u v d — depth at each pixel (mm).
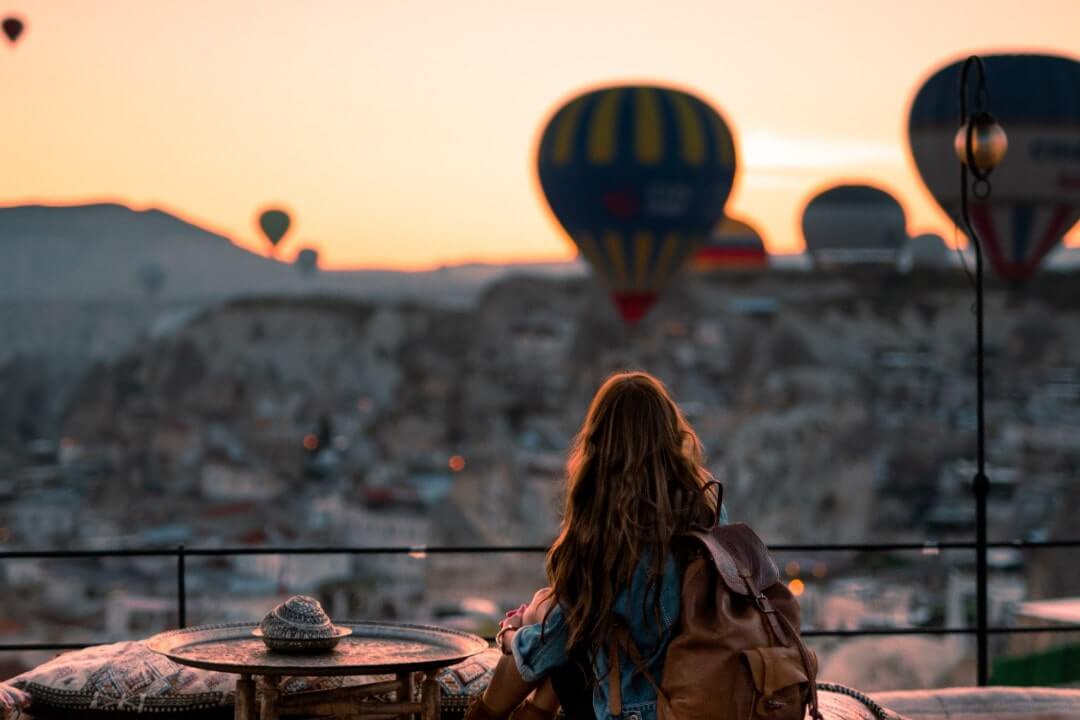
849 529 122250
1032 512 110000
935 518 115375
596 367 188625
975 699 5082
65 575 89500
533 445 152875
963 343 176000
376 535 131250
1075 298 182500
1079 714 5109
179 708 4188
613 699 3113
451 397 196375
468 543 124250
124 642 4625
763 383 168250
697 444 3297
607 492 3160
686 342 185250
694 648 3051
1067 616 9617
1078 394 163000
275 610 3822
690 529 3166
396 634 4141
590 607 3127
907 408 158500
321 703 3732
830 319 182875
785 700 3016
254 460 175000
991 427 148000
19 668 31578
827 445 137875
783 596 3191
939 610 41531
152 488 169375
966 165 6465
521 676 3219
